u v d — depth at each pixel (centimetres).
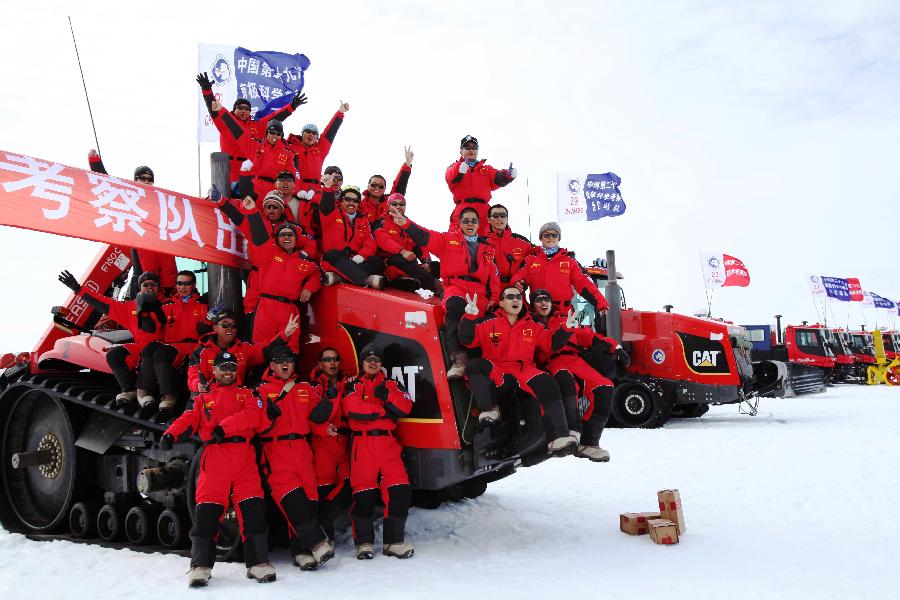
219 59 907
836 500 705
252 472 523
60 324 737
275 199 627
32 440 741
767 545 559
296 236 627
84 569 554
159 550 602
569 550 568
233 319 587
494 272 658
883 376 3038
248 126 802
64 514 680
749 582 471
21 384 718
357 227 686
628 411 1418
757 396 1622
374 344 605
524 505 740
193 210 620
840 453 997
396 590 473
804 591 451
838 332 3150
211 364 570
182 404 621
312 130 830
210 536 504
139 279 669
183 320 641
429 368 578
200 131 894
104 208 558
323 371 591
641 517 613
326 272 634
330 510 595
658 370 1416
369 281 630
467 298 586
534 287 678
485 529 644
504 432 592
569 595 453
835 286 3491
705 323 1406
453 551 578
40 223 520
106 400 659
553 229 676
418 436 579
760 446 1090
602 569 511
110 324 749
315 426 571
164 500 609
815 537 578
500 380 572
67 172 544
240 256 649
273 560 566
